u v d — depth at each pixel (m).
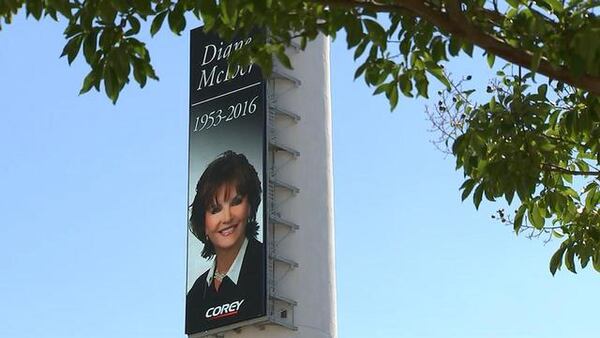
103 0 15.25
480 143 18.23
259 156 72.06
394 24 16.39
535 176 18.00
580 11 15.27
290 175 72.81
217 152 74.06
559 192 19.17
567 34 15.32
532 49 15.34
